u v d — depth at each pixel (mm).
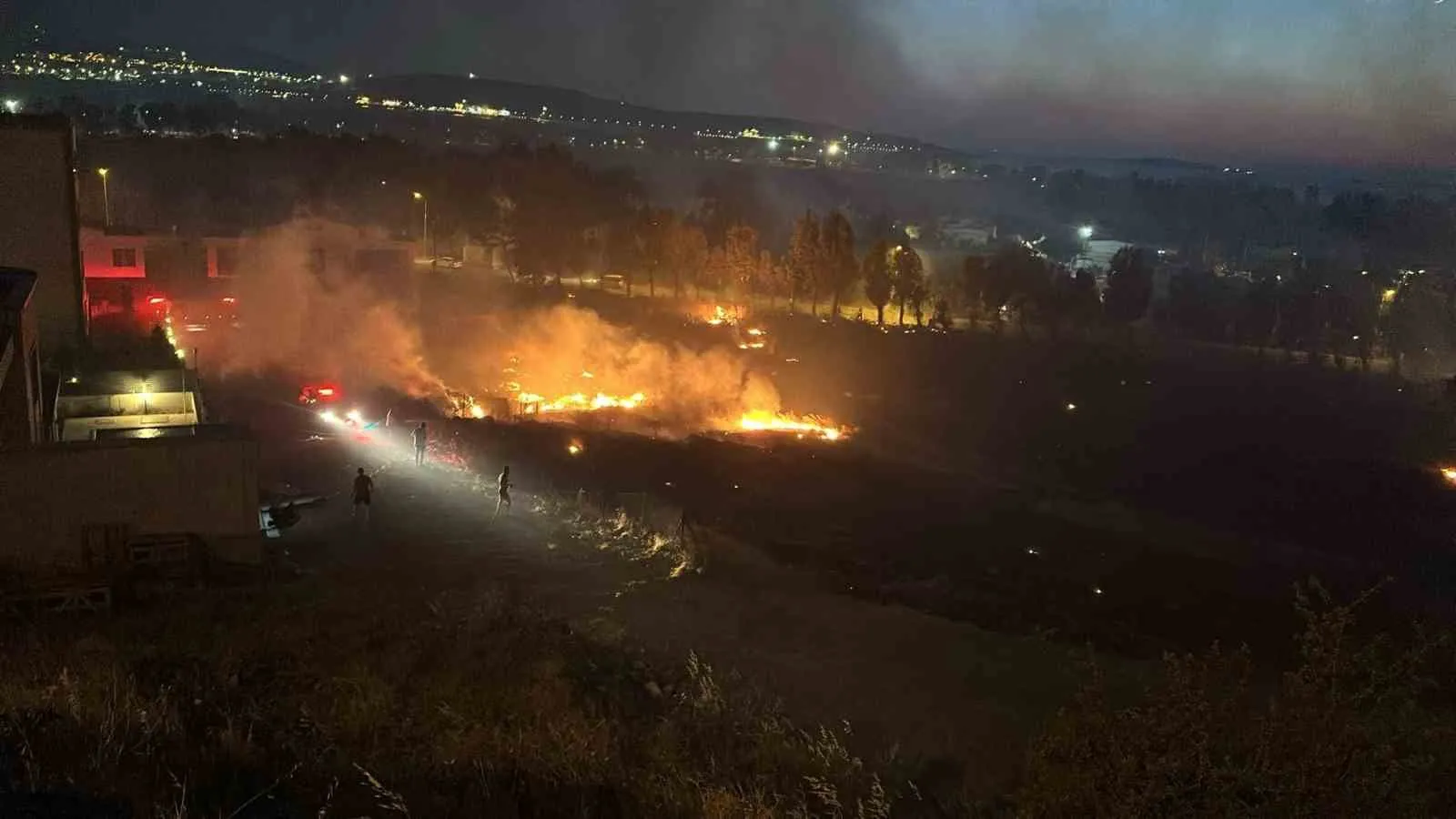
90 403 24844
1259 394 65188
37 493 15734
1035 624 17969
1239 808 6324
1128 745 6949
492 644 12617
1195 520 39688
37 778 6332
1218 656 7309
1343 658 6734
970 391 63000
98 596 14609
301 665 11039
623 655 13570
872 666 14211
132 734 7762
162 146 88500
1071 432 54375
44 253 29672
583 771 8406
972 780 10133
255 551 16906
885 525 31141
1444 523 40375
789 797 8734
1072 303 85688
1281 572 32375
